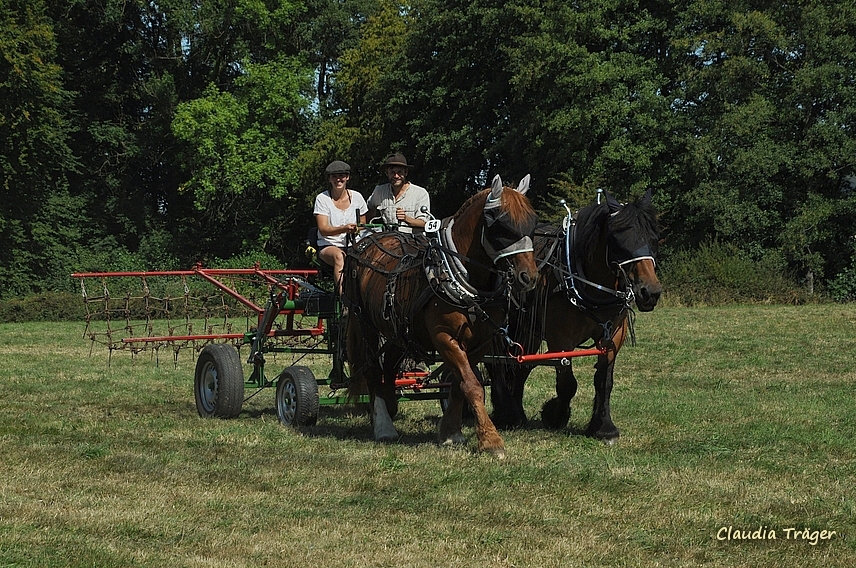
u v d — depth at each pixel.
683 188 32.84
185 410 10.16
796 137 32.47
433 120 38.22
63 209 38.50
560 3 32.53
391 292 7.65
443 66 37.19
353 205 9.23
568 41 32.28
